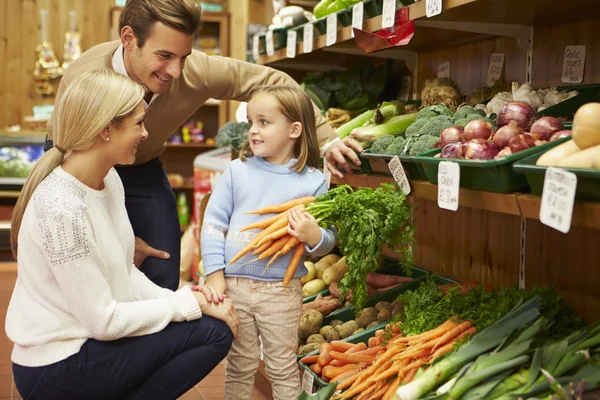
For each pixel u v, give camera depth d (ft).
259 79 8.87
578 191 4.62
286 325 7.69
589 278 7.56
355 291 7.34
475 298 7.19
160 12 7.01
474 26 8.30
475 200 5.80
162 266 9.06
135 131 6.45
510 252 8.86
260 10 14.35
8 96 23.97
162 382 6.81
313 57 12.55
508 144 5.58
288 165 7.91
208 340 6.89
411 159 6.52
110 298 6.30
